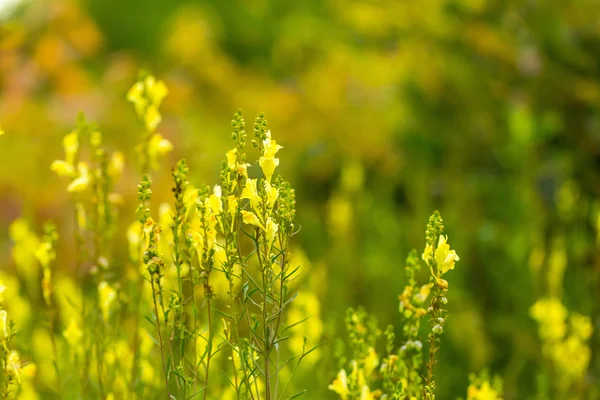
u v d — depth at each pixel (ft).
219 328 7.38
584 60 18.33
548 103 18.31
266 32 29.63
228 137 18.20
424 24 18.69
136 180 15.76
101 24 30.19
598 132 17.92
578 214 16.15
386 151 18.58
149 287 7.86
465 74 18.49
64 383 7.95
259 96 19.51
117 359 7.58
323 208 18.49
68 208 15.92
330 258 14.61
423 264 14.55
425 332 12.57
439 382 12.27
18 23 18.93
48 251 7.23
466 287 15.21
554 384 10.42
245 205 5.63
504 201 16.44
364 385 6.64
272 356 9.52
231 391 7.52
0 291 5.98
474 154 18.19
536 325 13.41
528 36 18.63
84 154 16.70
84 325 7.63
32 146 16.60
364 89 18.93
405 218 16.71
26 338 9.73
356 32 20.51
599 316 12.90
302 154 18.93
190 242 5.73
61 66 18.25
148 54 30.42
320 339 9.25
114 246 14.43
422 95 19.13
